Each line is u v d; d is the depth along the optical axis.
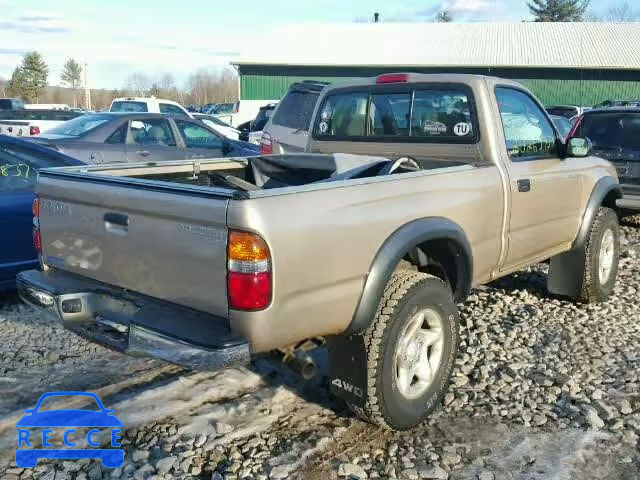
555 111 24.17
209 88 77.00
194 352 2.74
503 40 37.84
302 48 38.09
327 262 2.96
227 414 3.65
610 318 5.31
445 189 3.68
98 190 3.30
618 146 8.85
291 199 2.85
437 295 3.49
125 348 3.16
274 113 10.03
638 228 9.41
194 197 2.85
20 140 5.63
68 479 3.05
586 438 3.46
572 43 36.69
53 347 4.54
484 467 3.21
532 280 6.34
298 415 3.67
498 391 3.98
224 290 2.79
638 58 34.34
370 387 3.24
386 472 3.13
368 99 4.93
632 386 4.04
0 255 5.23
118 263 3.29
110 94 78.44
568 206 5.04
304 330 2.95
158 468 3.12
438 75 4.53
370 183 3.22
